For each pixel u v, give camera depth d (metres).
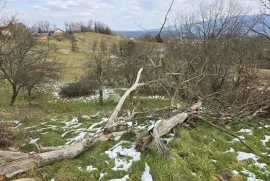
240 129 7.11
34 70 15.95
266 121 7.98
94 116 9.52
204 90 11.20
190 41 16.03
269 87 9.59
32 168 4.40
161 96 13.78
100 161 4.73
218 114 7.16
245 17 16.36
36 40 16.62
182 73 9.31
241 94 8.98
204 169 4.57
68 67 25.42
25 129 7.09
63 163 4.70
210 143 5.70
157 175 4.29
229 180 4.45
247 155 5.41
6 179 4.12
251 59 11.30
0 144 6.00
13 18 14.21
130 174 4.37
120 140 5.58
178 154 4.96
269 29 12.61
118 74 18.42
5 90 20.91
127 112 8.27
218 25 16.56
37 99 18.81
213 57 12.78
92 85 19.75
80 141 5.50
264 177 4.60
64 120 9.11
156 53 14.76
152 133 5.08
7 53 14.28
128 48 17.77
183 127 6.27
